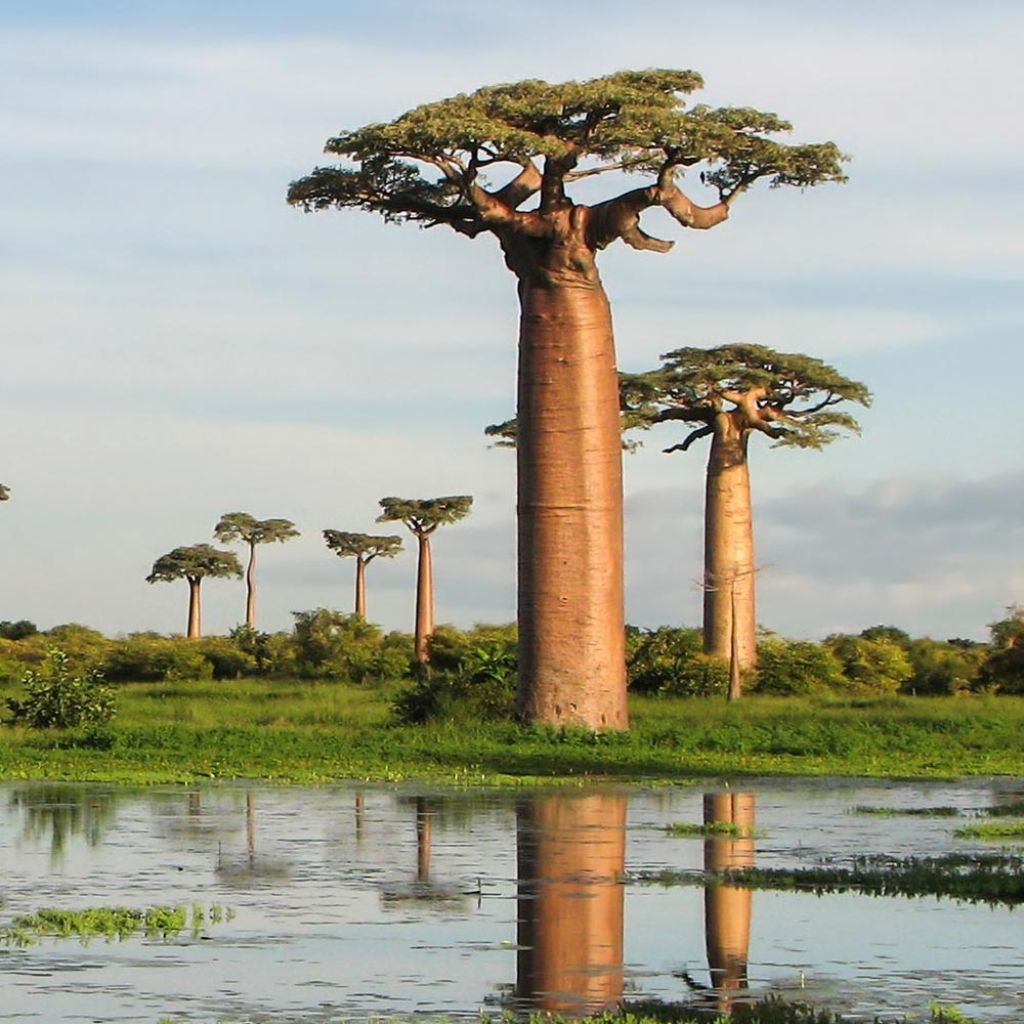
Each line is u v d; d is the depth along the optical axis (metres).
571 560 50.66
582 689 50.62
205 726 49.88
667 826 29.06
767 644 90.25
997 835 27.91
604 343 51.03
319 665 103.25
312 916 19.98
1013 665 86.69
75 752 43.16
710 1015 15.41
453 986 16.52
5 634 144.25
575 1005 15.80
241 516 157.12
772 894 21.61
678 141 48.69
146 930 18.98
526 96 49.59
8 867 23.62
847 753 46.88
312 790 35.28
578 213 50.19
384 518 126.44
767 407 88.75
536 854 25.27
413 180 52.69
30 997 15.88
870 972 17.17
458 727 50.34
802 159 50.88
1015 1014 15.47
